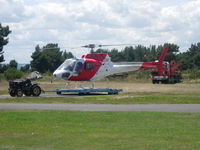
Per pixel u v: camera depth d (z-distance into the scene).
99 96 48.72
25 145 18.56
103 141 19.25
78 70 54.66
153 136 20.44
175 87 75.25
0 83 88.19
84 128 22.97
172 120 26.31
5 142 19.23
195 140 19.41
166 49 76.75
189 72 133.50
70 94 53.84
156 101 41.38
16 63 138.12
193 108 34.81
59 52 154.00
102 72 57.31
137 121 25.83
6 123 24.84
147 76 124.69
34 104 38.66
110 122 25.36
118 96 48.56
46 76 123.38
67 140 19.56
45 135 20.86
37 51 150.25
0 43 125.44
